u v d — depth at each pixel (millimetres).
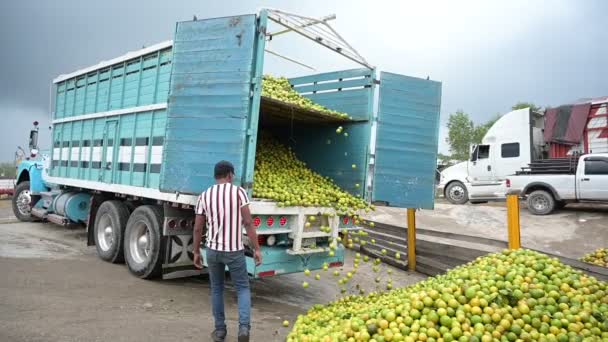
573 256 10992
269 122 8461
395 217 16500
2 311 5254
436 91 7555
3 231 11555
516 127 18188
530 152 17656
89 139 9375
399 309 4152
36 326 4867
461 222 15375
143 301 6277
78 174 9828
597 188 14531
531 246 12016
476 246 11508
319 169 8094
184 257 7320
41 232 11844
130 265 7730
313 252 6316
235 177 5543
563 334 3762
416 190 7312
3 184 20891
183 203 6438
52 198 11664
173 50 6324
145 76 7535
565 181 15211
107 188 8508
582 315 3951
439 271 9273
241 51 5703
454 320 3814
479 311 3953
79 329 4906
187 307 6176
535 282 4516
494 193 18172
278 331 5492
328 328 4418
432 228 14500
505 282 4395
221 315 4918
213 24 5984
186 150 6090
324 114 7027
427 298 4113
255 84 5605
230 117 5688
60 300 5934
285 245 6316
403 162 7258
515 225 7422
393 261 10391
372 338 3908
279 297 7352
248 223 4883
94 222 9305
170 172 6238
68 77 10234
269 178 6668
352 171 7477
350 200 6820
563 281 4586
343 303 5758
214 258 4816
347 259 11039
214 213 4812
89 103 9422
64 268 7836
